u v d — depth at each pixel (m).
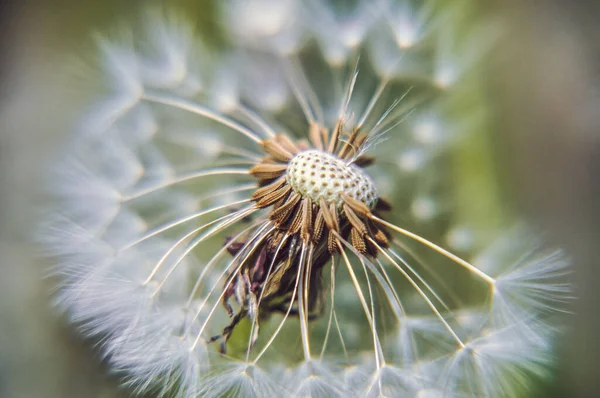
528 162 0.12
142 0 0.13
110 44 0.12
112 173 0.11
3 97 0.13
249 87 0.12
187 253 0.11
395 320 0.11
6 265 0.12
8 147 0.12
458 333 0.11
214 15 0.12
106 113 0.11
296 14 0.12
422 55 0.12
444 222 0.12
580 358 0.12
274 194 0.10
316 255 0.10
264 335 0.11
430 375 0.10
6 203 0.12
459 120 0.12
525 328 0.10
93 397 0.11
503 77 0.12
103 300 0.10
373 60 0.11
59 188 0.11
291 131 0.12
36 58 0.13
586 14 0.13
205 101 0.12
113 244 0.11
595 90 0.12
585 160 0.12
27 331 0.12
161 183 0.11
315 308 0.10
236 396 0.10
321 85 0.12
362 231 0.10
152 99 0.11
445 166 0.12
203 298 0.11
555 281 0.12
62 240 0.11
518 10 0.12
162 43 0.12
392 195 0.11
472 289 0.11
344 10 0.12
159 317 0.10
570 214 0.12
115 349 0.10
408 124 0.12
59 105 0.13
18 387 0.12
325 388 0.10
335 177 0.10
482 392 0.10
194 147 0.12
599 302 0.12
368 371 0.10
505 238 0.11
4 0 0.13
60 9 0.13
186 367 0.10
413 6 0.12
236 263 0.10
